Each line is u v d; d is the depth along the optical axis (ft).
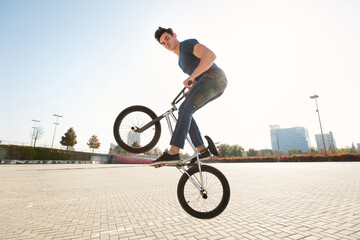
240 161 118.62
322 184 19.80
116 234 7.89
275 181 23.88
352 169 36.06
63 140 142.41
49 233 8.02
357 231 7.40
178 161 7.00
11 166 60.18
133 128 8.14
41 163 83.76
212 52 6.80
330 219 8.91
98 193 17.81
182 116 7.00
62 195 16.80
